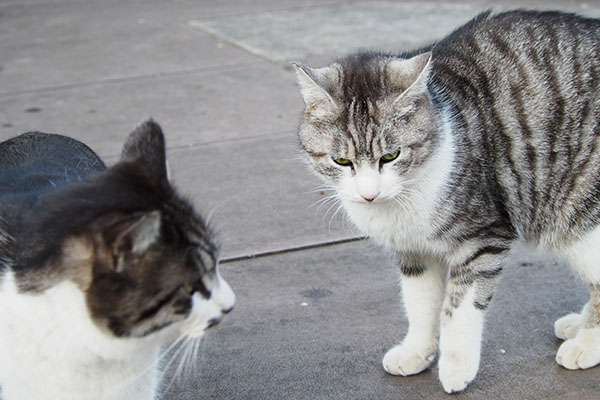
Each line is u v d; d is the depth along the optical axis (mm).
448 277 1020
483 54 1031
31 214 865
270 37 2123
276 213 1269
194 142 1477
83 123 1557
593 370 995
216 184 1344
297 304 1097
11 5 2848
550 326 1053
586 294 1096
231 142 1472
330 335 1050
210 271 869
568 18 1050
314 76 1009
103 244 819
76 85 1812
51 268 831
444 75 1031
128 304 833
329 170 1019
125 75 1878
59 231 837
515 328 1051
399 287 1117
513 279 1122
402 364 998
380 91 996
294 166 1389
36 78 1880
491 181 998
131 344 851
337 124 1000
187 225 861
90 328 836
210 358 1023
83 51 2123
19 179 921
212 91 1725
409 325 1024
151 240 829
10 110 1644
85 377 864
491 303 1042
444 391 979
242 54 1995
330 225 1236
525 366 1003
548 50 1014
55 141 987
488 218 989
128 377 881
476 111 1009
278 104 1622
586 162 996
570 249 1022
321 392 979
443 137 991
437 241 997
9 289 845
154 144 887
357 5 2486
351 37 2043
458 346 979
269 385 988
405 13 2299
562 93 999
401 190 988
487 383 985
